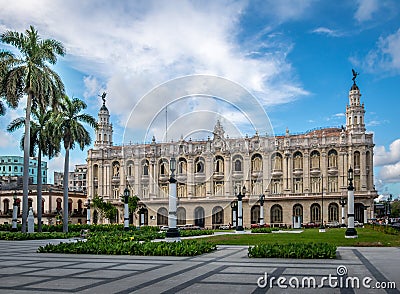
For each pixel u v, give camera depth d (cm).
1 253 2897
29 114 5084
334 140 9994
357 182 9788
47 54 5156
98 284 1602
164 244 2788
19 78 5038
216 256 2553
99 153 11394
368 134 9869
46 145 6122
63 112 6109
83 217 11700
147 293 1434
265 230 5906
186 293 1430
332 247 2484
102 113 11981
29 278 1753
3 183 13362
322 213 9150
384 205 16588
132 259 2423
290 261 2255
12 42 5116
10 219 11119
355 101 10100
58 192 11594
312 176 10094
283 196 10144
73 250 2803
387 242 3512
